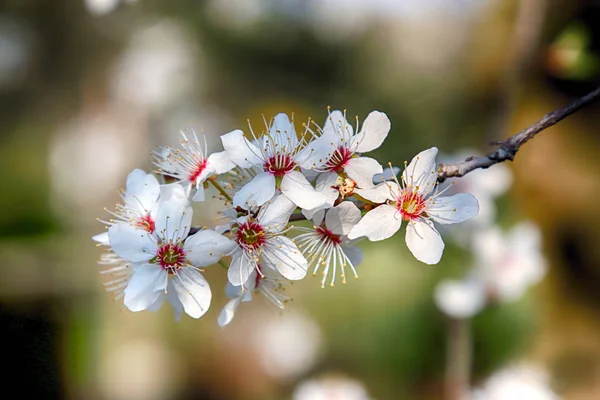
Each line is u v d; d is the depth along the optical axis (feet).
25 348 0.99
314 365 1.54
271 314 1.59
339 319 1.52
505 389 1.23
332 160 0.78
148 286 0.77
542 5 1.28
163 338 1.61
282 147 0.78
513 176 1.59
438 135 1.77
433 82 1.84
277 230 0.78
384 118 0.78
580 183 1.58
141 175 0.80
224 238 0.78
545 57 1.30
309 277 1.56
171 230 0.78
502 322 1.43
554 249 1.59
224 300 1.64
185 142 0.82
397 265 1.51
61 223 1.83
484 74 1.72
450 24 1.84
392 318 1.47
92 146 1.89
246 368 1.59
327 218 0.77
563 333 1.52
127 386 1.53
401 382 1.48
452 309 1.24
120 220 0.80
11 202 1.88
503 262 1.22
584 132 1.61
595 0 1.38
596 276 1.57
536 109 1.59
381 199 0.77
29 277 1.58
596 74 1.38
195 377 1.60
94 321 1.58
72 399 1.39
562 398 1.42
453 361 1.38
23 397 0.97
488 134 1.36
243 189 0.77
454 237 1.27
